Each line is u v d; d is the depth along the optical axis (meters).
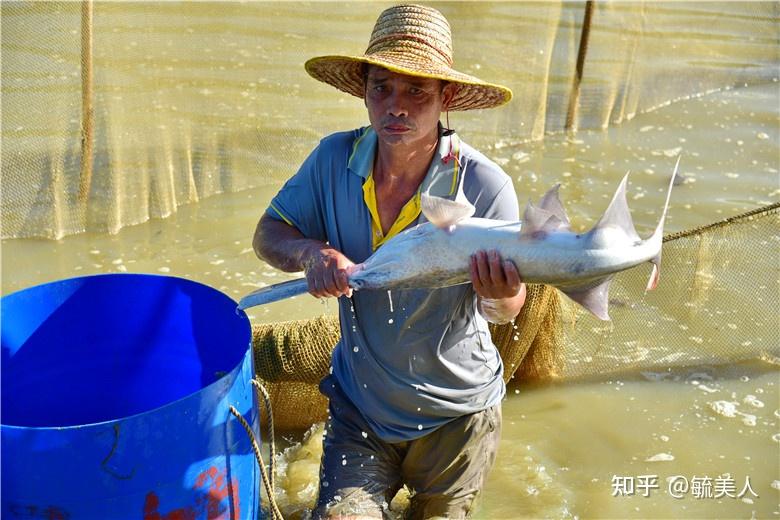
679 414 4.12
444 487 3.04
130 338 3.35
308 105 6.03
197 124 5.66
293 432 4.01
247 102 5.80
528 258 2.34
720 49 8.14
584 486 3.65
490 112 6.82
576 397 4.26
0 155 5.12
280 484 3.64
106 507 2.53
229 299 3.06
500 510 3.50
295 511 3.47
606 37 7.20
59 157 5.23
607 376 4.40
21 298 3.14
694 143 7.14
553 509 3.51
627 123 7.54
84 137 5.23
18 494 2.51
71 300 3.24
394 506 3.44
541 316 4.06
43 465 2.46
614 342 4.41
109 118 5.30
